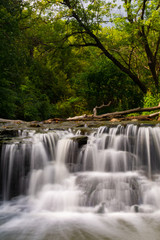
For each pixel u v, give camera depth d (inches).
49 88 1130.0
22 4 617.6
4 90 583.8
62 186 221.9
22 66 616.1
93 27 697.0
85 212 192.7
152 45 719.7
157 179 223.1
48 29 726.5
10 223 174.2
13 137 268.5
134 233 156.7
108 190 203.5
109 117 465.4
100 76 747.4
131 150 258.4
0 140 251.4
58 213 191.6
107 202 196.7
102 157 247.6
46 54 757.9
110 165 246.2
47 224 171.8
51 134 261.1
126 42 671.8
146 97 543.5
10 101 604.4
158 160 254.5
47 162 249.3
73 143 247.0
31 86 844.6
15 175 236.7
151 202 197.8
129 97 749.3
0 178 236.8
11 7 565.3
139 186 207.8
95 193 202.2
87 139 256.2
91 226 167.5
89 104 819.4
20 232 160.6
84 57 834.2
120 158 248.1
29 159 240.8
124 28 622.8
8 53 547.8
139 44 651.5
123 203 196.4
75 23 704.4
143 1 622.2
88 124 328.5
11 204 211.3
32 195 227.9
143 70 756.6
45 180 232.8
